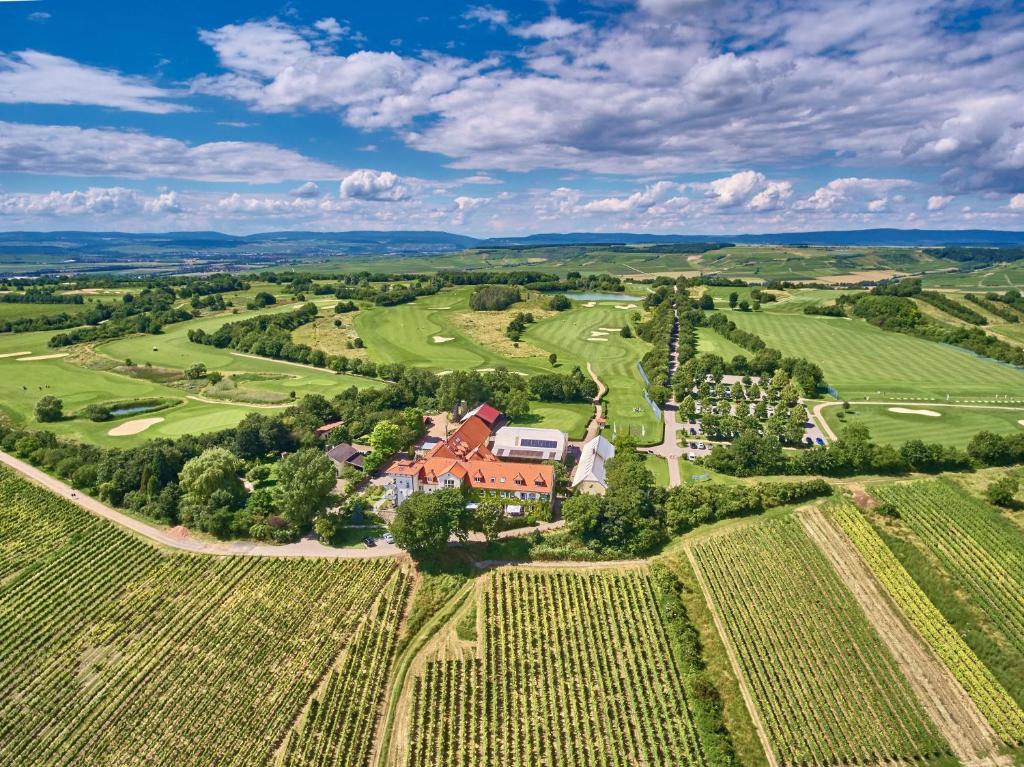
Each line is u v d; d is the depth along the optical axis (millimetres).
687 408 188750
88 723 83625
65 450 154375
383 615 103500
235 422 186125
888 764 77812
